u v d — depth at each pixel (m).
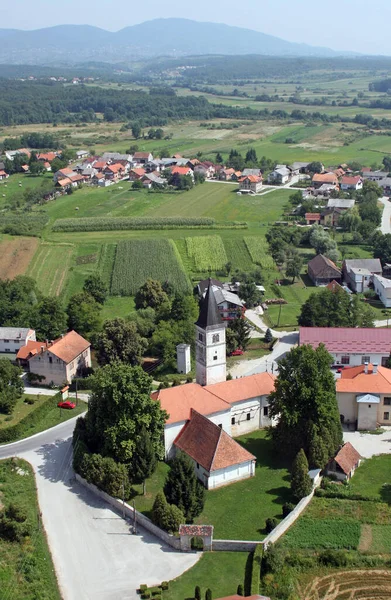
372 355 158.38
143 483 112.88
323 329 163.25
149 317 183.00
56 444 129.38
